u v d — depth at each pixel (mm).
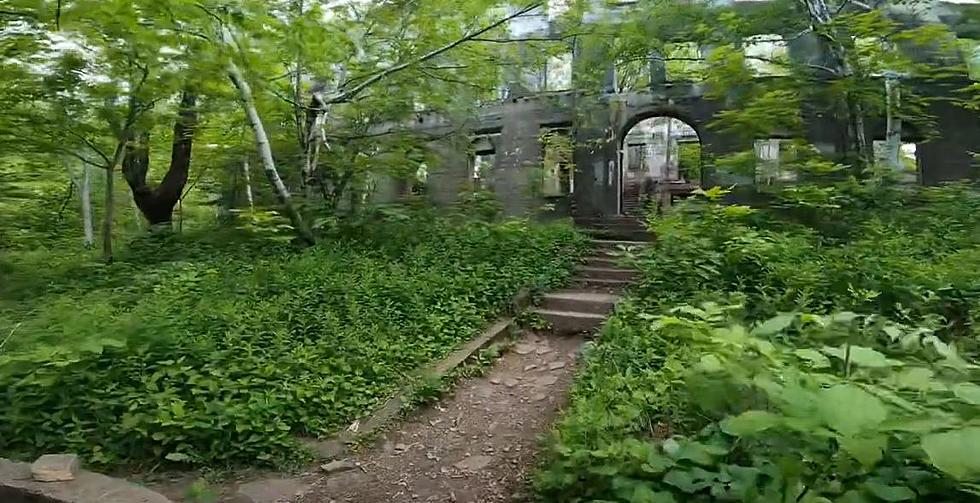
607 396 4629
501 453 4535
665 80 14273
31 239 13836
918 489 2234
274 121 11758
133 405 4422
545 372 6359
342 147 11984
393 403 5211
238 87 9531
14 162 12078
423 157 12609
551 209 14445
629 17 12164
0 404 4477
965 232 8844
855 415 1917
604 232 13031
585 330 7625
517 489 3963
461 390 5809
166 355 5117
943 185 11750
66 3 6836
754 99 11242
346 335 6137
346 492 3998
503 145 15430
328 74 11266
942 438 1828
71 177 14797
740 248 7629
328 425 4801
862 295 5984
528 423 5070
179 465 4207
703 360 2990
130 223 18328
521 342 7406
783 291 6793
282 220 10039
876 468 2334
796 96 11203
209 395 4711
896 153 11969
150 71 9445
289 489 4016
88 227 15180
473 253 9656
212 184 15172
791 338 3990
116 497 3492
